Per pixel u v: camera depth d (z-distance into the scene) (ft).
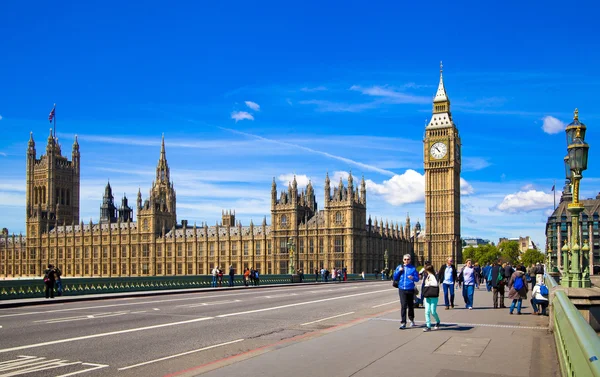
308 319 123.34
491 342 85.25
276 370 65.46
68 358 76.38
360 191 602.03
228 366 67.72
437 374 63.72
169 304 164.86
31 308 152.15
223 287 280.51
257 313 136.46
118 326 109.40
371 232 613.52
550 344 83.61
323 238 575.79
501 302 146.00
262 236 615.16
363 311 141.79
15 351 81.25
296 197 593.83
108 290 215.92
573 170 93.30
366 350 78.07
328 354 75.10
